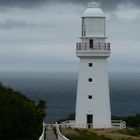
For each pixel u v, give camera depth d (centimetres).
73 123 8744
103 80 8719
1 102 5544
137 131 8394
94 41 8788
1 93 5850
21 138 5469
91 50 8650
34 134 5841
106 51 8662
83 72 8744
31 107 6106
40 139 5150
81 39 8819
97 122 8662
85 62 8738
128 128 8756
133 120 10069
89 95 8706
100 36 8794
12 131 5388
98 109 8669
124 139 7106
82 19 8956
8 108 5444
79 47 8725
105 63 8756
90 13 8862
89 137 6931
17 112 5506
